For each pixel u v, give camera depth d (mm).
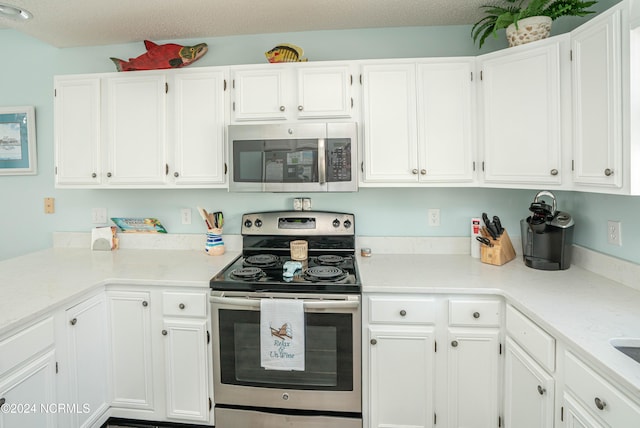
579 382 1086
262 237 2268
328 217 2232
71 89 2111
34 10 1931
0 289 1607
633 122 1215
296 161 1879
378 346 1655
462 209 2244
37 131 2479
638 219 1505
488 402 1618
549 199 2125
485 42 2156
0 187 2486
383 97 1938
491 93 1825
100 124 2117
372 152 1954
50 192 2496
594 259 1764
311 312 1639
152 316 1779
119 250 2416
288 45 2012
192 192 2404
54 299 1488
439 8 1971
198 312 1738
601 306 1347
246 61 2299
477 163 1912
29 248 2529
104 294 1797
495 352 1603
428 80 1914
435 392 1650
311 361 1669
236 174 1925
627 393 899
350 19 2092
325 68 1948
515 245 2207
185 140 2055
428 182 1947
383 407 1672
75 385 1605
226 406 1741
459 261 2061
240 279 1726
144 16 2018
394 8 1967
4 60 2473
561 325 1188
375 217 2289
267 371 1698
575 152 1508
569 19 1927
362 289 1640
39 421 1421
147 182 2094
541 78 1631
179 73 2043
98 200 2473
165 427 1842
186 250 2406
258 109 1992
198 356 1752
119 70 2143
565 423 1164
